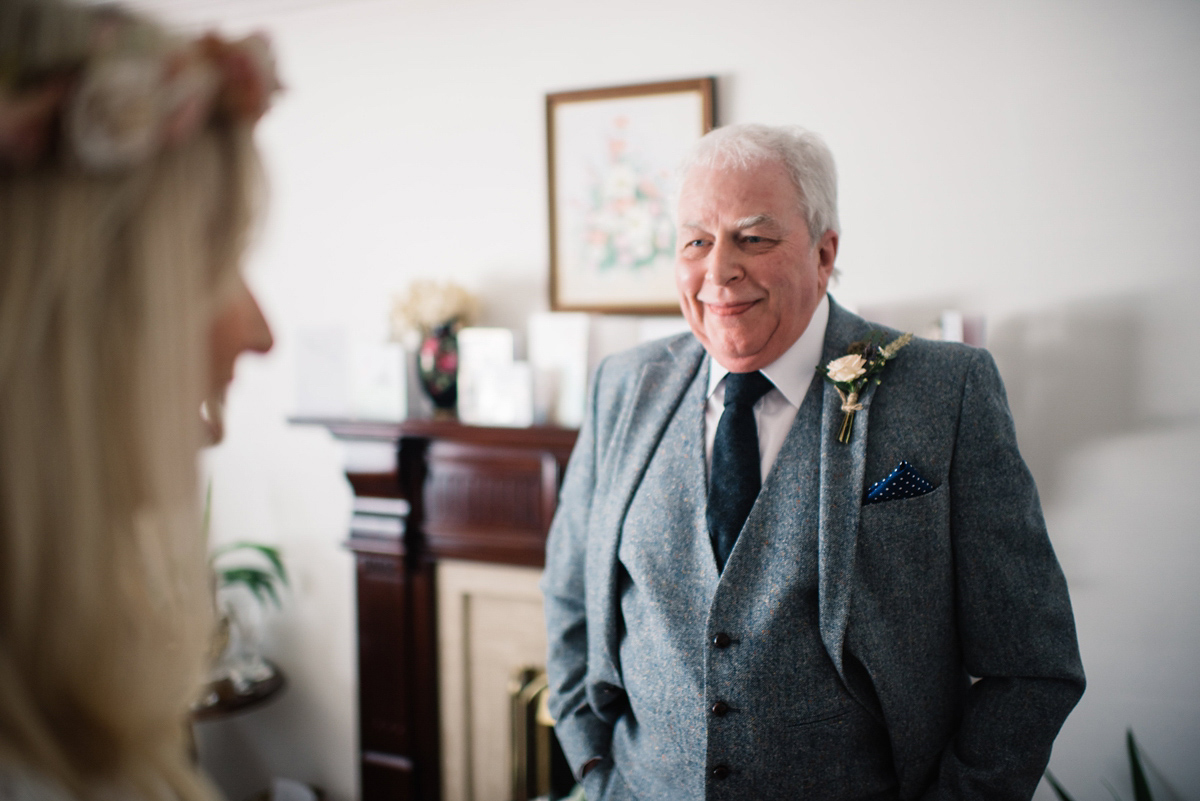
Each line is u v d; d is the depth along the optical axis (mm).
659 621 1021
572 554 1263
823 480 958
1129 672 1690
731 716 950
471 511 2014
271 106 478
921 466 957
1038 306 1697
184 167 427
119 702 431
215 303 450
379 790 2137
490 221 2084
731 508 1016
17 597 393
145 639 441
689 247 1035
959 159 1724
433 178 2125
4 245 388
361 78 2166
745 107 1855
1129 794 1693
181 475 430
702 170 1011
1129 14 1601
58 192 392
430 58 2102
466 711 2105
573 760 1166
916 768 966
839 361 994
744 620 956
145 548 452
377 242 2189
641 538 1062
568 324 1863
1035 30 1657
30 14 395
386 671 2104
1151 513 1657
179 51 421
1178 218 1601
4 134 359
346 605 2312
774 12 1818
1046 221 1682
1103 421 1675
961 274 1739
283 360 2309
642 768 1062
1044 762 932
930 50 1726
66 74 386
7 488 387
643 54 1922
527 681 2002
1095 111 1636
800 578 943
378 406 2000
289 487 2338
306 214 2244
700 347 1190
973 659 983
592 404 1290
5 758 390
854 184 1793
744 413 1057
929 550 952
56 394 395
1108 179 1638
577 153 1973
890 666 933
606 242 1971
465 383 1933
